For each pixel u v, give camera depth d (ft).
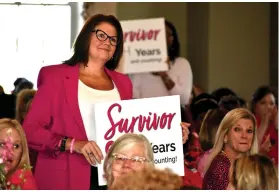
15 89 33.12
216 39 45.06
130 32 34.73
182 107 23.27
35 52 44.50
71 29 44.42
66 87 19.19
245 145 21.17
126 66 34.71
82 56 19.48
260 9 45.37
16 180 17.37
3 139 18.26
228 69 45.21
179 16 47.06
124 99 19.93
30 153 21.11
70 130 19.13
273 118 30.55
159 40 34.58
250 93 45.47
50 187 19.30
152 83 34.81
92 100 19.30
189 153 22.20
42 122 19.35
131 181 12.82
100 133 18.85
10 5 44.27
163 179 12.84
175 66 35.12
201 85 45.42
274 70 45.14
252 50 45.42
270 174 17.99
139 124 19.07
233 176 18.21
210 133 22.89
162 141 19.22
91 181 19.44
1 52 44.16
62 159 19.24
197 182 21.06
